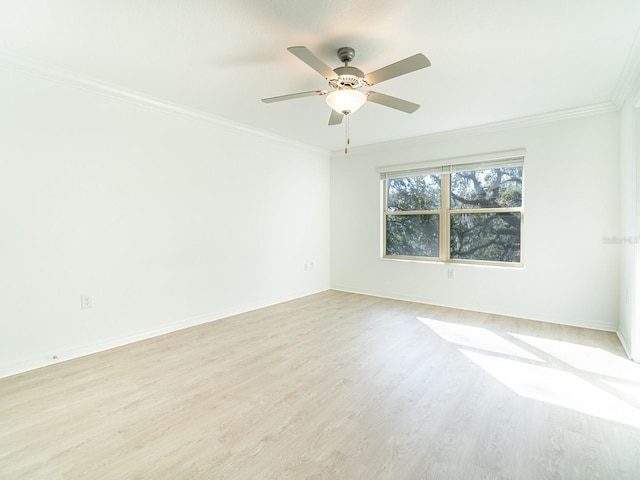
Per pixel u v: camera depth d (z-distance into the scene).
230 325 3.70
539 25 2.02
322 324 3.72
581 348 2.96
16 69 2.47
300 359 2.77
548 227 3.71
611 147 3.35
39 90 2.60
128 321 3.16
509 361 2.71
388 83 2.83
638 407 2.04
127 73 2.70
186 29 2.08
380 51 2.33
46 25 2.03
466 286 4.30
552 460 1.59
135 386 2.31
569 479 1.47
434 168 4.50
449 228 4.50
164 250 3.44
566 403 2.09
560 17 1.93
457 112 3.56
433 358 2.78
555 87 2.92
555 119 3.61
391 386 2.31
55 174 2.70
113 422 1.90
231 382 2.37
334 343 3.13
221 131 3.94
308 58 1.95
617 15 1.91
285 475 1.50
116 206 3.07
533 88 2.94
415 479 1.47
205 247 3.81
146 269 3.30
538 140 3.73
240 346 3.06
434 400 2.13
